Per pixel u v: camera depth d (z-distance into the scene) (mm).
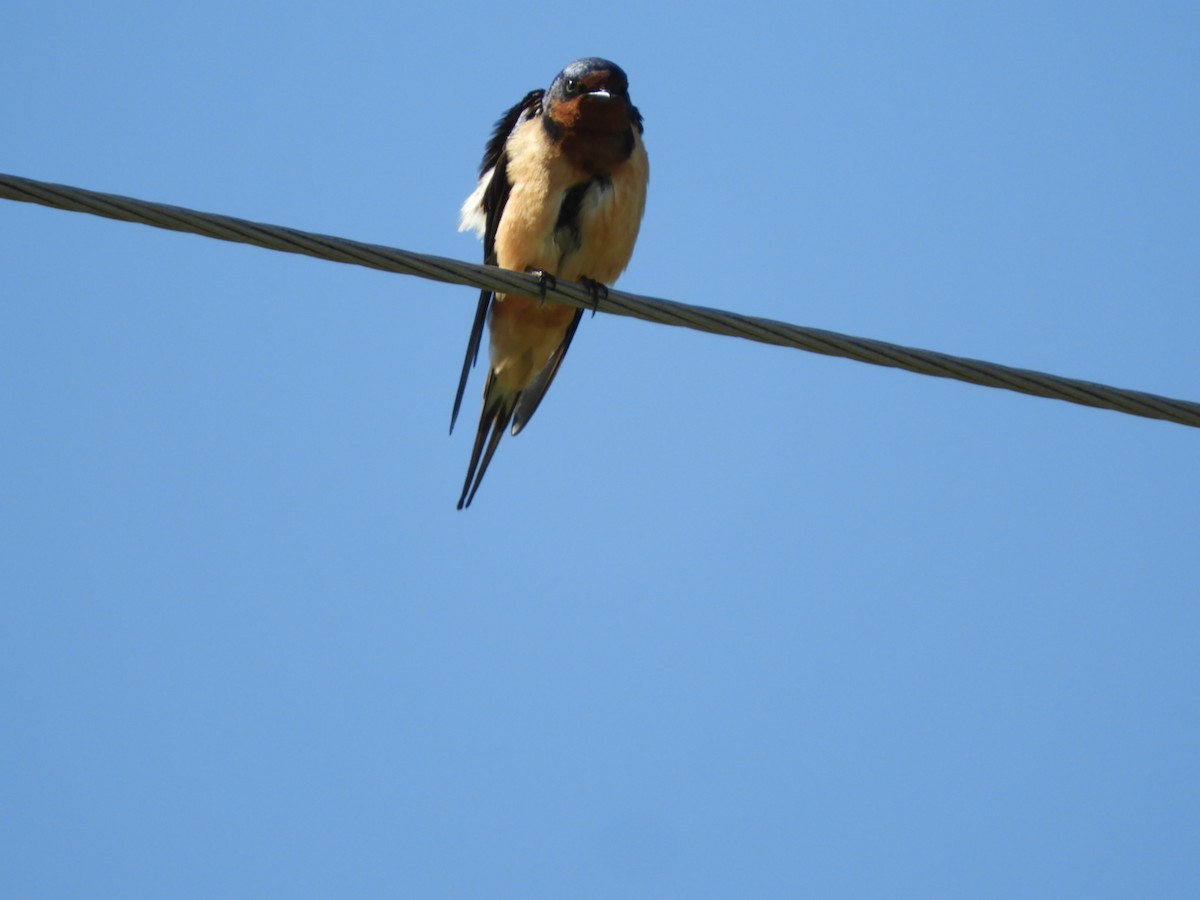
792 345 9555
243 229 9055
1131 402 9297
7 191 8578
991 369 9344
